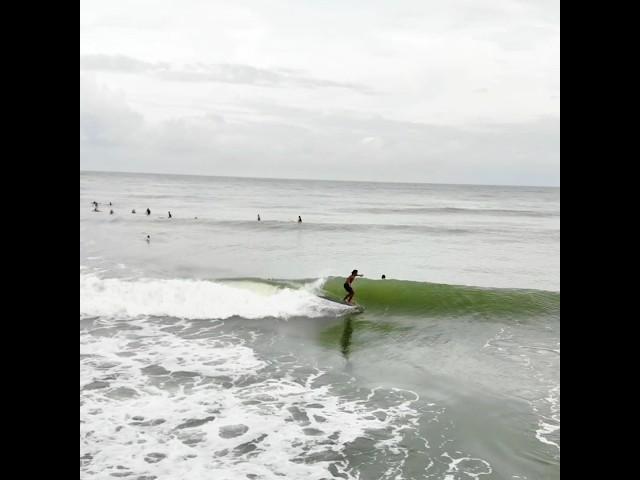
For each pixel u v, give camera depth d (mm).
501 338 13680
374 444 8125
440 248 32156
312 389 10219
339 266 24969
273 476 7156
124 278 19656
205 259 25125
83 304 15523
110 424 8492
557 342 13391
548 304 16375
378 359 12039
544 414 9258
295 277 21484
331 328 14383
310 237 34562
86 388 9914
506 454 7910
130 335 13352
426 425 8797
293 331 14047
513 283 22812
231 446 7922
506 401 9781
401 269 25156
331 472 7320
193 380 10453
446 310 15977
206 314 15242
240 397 9719
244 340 13195
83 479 6918
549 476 7305
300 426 8648
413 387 10422
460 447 8102
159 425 8508
